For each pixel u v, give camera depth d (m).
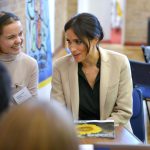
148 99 3.36
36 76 2.24
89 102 2.00
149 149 0.86
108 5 8.17
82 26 1.84
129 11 8.05
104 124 1.68
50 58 4.58
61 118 0.47
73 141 0.46
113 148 0.89
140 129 2.20
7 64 2.14
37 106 0.48
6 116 0.47
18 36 2.11
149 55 4.09
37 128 0.46
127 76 2.05
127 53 7.48
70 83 2.02
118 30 9.44
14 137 0.45
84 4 8.05
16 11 3.45
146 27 8.10
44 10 4.42
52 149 0.45
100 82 1.99
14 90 2.09
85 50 1.89
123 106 2.01
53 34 6.17
